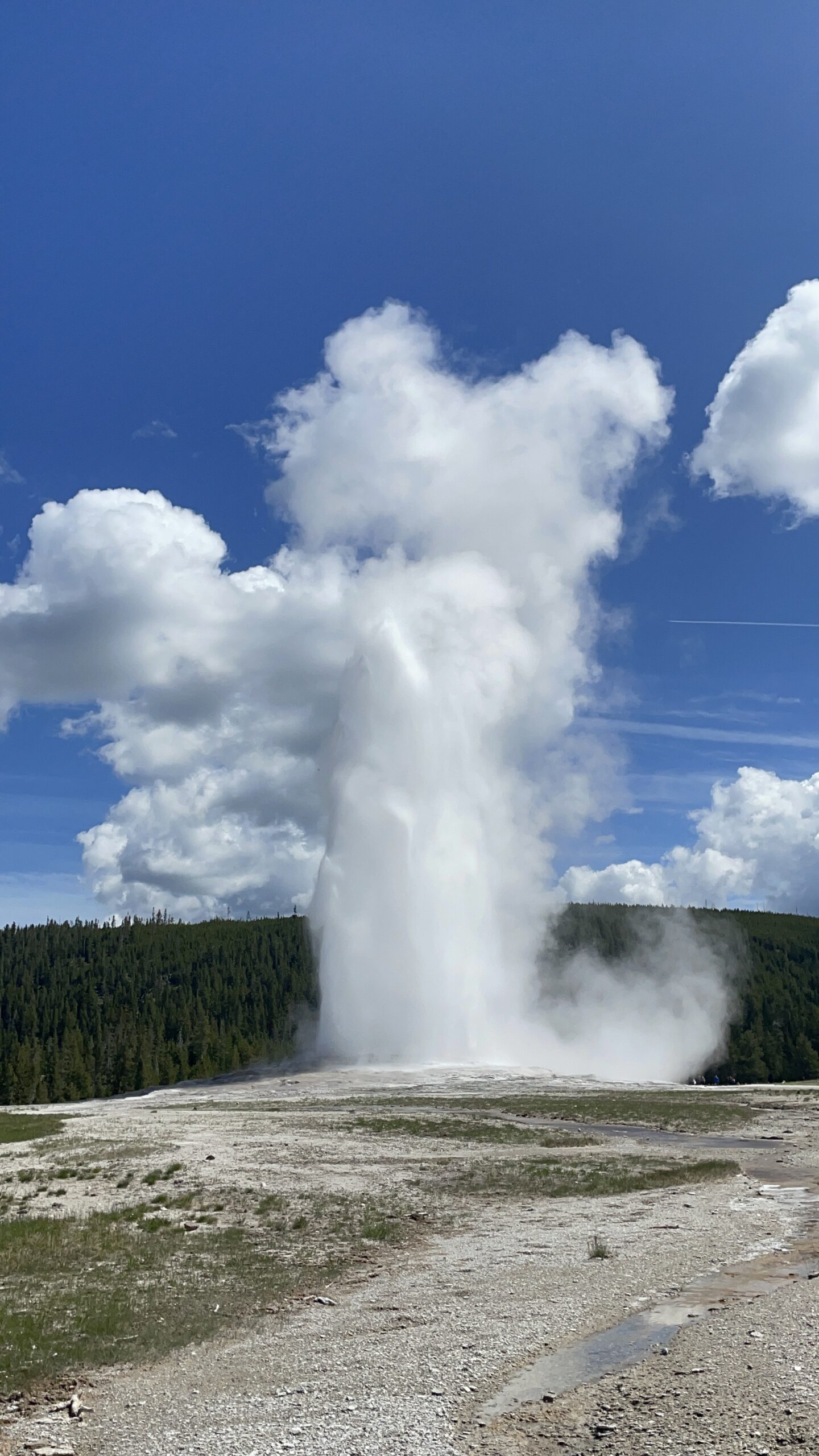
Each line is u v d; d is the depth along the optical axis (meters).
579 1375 12.63
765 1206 25.45
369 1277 19.42
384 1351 14.19
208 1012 143.38
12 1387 13.11
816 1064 122.94
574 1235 22.67
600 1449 10.36
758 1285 16.73
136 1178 30.59
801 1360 12.32
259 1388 12.91
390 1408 11.93
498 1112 50.34
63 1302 17.12
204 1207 26.31
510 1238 22.70
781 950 190.25
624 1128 46.00
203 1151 36.34
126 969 174.75
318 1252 21.55
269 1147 37.28
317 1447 10.85
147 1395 12.84
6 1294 17.72
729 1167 32.66
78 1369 13.89
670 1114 49.94
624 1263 19.19
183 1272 19.50
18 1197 27.95
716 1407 11.13
